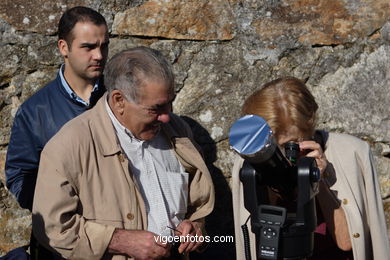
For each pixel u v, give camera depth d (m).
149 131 3.52
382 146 4.83
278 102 3.20
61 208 3.34
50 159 3.37
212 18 4.62
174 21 4.59
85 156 3.39
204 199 3.77
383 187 4.83
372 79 4.79
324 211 3.41
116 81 3.42
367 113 4.79
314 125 3.29
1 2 4.44
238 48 4.66
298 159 3.00
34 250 3.89
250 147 2.75
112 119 3.54
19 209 4.60
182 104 4.64
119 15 4.55
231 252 4.64
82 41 3.88
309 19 4.72
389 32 4.80
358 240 3.34
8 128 4.54
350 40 4.77
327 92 4.77
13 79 4.52
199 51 4.64
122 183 3.44
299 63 4.73
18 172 4.00
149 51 3.48
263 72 4.69
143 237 3.35
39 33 4.50
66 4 4.51
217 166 4.66
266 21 4.68
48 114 3.94
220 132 4.66
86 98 3.99
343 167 3.42
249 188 2.95
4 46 4.46
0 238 4.57
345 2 4.75
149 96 3.38
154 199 3.54
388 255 3.43
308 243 2.94
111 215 3.39
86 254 3.35
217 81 4.65
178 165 3.72
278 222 2.86
